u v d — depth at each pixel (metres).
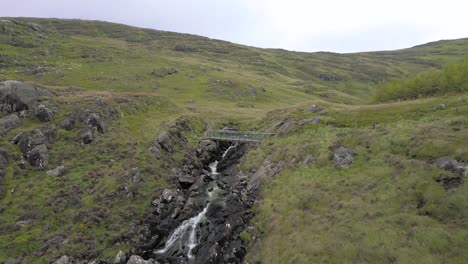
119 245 33.56
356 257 24.02
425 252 22.16
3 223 33.53
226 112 84.19
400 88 61.69
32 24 157.62
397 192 28.66
